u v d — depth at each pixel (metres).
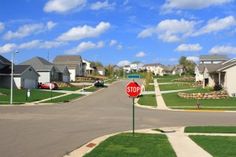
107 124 24.62
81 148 15.44
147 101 47.69
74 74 103.44
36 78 71.25
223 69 52.19
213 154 13.96
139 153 13.87
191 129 21.69
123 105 42.84
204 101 45.97
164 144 16.14
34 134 19.36
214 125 24.38
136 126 23.81
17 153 14.02
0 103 44.09
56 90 67.75
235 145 16.03
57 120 26.53
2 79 65.88
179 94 52.75
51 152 14.38
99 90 71.38
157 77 126.62
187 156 13.58
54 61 110.88
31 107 39.19
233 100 46.59
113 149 14.72
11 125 23.16
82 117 28.94
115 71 155.12
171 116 30.48
